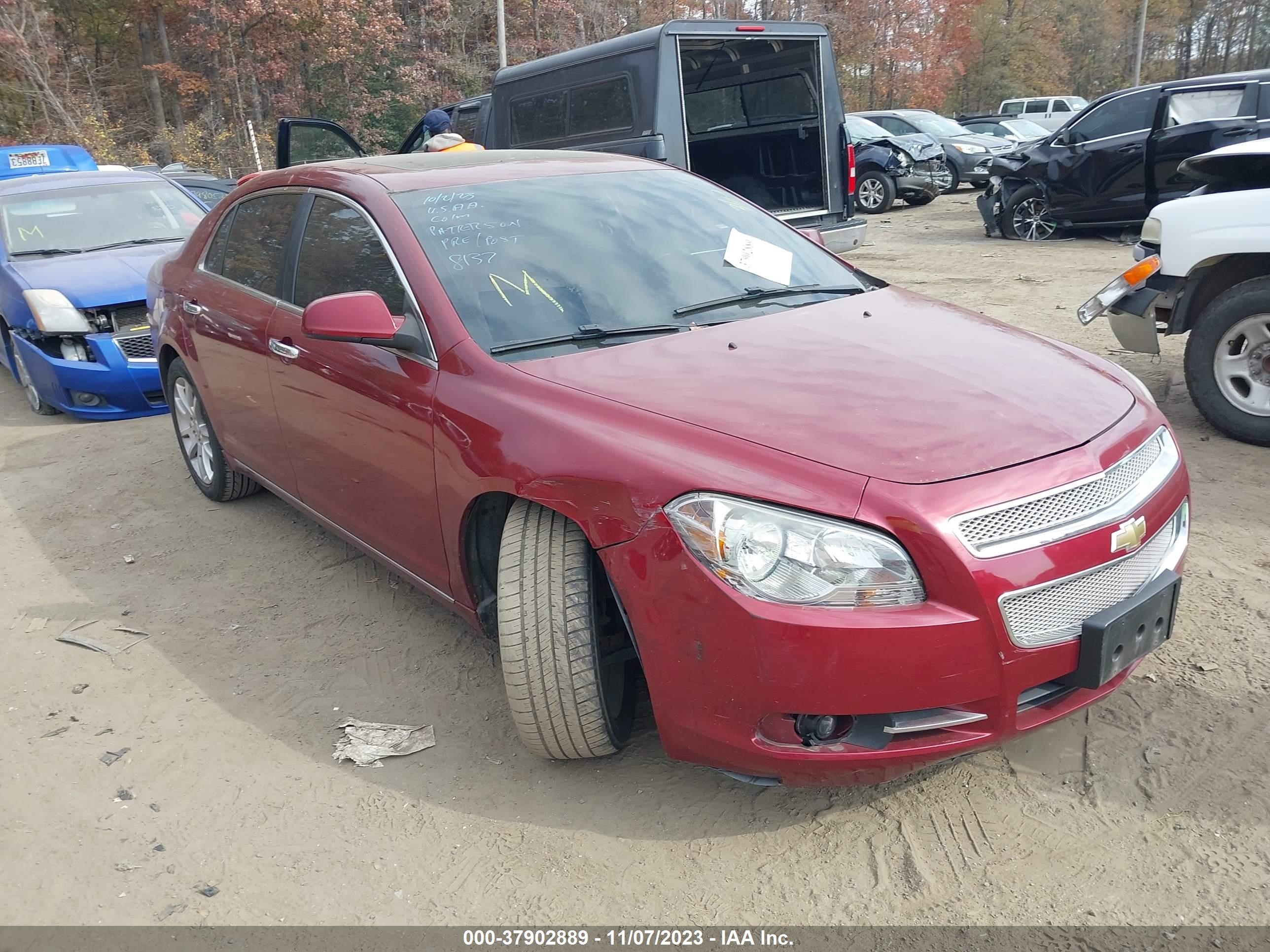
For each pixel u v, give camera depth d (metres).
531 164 3.95
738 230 3.89
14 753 3.25
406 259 3.32
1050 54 58.25
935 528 2.27
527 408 2.80
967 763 2.88
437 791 2.94
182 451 5.53
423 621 3.96
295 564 4.57
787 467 2.38
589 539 2.58
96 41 33.09
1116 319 5.63
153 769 3.13
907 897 2.42
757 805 2.77
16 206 8.05
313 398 3.72
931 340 3.12
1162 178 11.51
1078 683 2.44
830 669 2.26
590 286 3.35
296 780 3.03
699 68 8.81
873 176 17.31
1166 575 2.60
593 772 2.97
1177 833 2.55
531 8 39.03
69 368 6.96
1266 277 4.98
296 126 8.06
